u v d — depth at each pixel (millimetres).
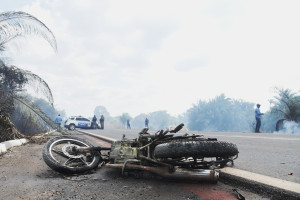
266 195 2418
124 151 3494
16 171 3709
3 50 10562
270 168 3457
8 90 10969
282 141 7738
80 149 3908
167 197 2385
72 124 27547
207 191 2564
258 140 8305
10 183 2971
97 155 3938
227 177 2943
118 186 2816
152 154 3299
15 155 5461
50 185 2871
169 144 2807
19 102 11125
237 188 2680
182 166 3008
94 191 2619
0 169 3867
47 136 12148
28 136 9695
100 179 3178
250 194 2467
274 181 2566
